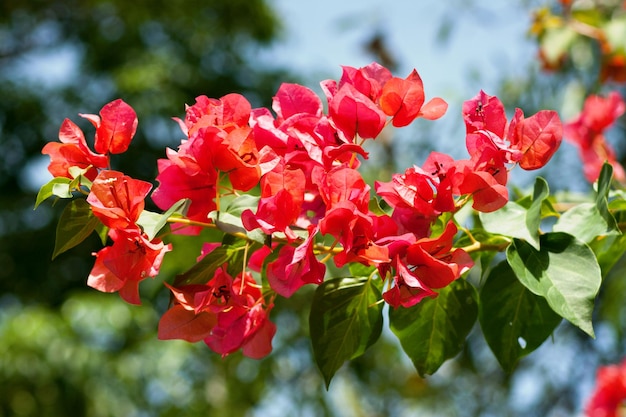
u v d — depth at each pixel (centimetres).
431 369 92
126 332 332
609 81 166
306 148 86
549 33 176
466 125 87
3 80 479
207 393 314
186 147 84
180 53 496
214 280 84
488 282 91
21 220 449
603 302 220
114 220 82
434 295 81
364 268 92
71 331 321
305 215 87
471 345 293
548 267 85
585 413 173
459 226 92
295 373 322
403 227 85
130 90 458
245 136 84
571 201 120
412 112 88
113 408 314
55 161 87
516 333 91
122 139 88
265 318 88
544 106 227
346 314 88
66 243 83
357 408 330
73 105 477
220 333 88
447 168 84
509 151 85
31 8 507
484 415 304
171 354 317
